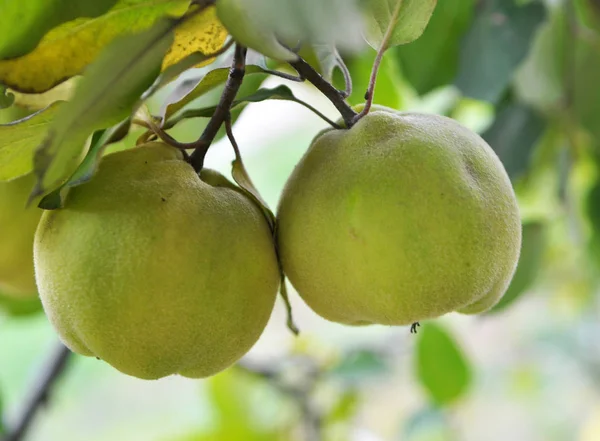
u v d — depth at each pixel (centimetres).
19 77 54
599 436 163
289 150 126
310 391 103
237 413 100
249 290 53
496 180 53
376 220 52
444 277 52
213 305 52
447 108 85
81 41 54
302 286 54
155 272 51
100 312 51
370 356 101
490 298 55
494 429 163
